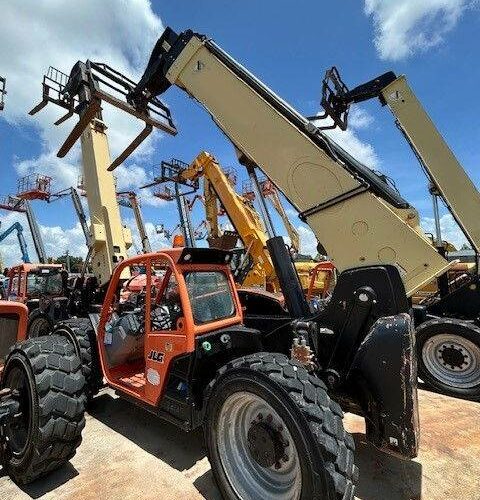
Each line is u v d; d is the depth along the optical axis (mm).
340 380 2320
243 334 2820
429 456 2660
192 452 2799
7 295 7969
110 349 3473
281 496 1921
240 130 3164
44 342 2654
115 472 2541
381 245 2697
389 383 2027
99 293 6293
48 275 7496
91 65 3893
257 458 2008
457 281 5266
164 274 3248
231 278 3275
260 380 1948
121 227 6367
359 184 2756
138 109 4020
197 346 2539
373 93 3756
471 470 2479
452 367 4070
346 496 1630
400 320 2098
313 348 2426
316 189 2885
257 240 8438
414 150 3838
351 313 2408
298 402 1802
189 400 2506
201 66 3357
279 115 3021
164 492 2303
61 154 4625
